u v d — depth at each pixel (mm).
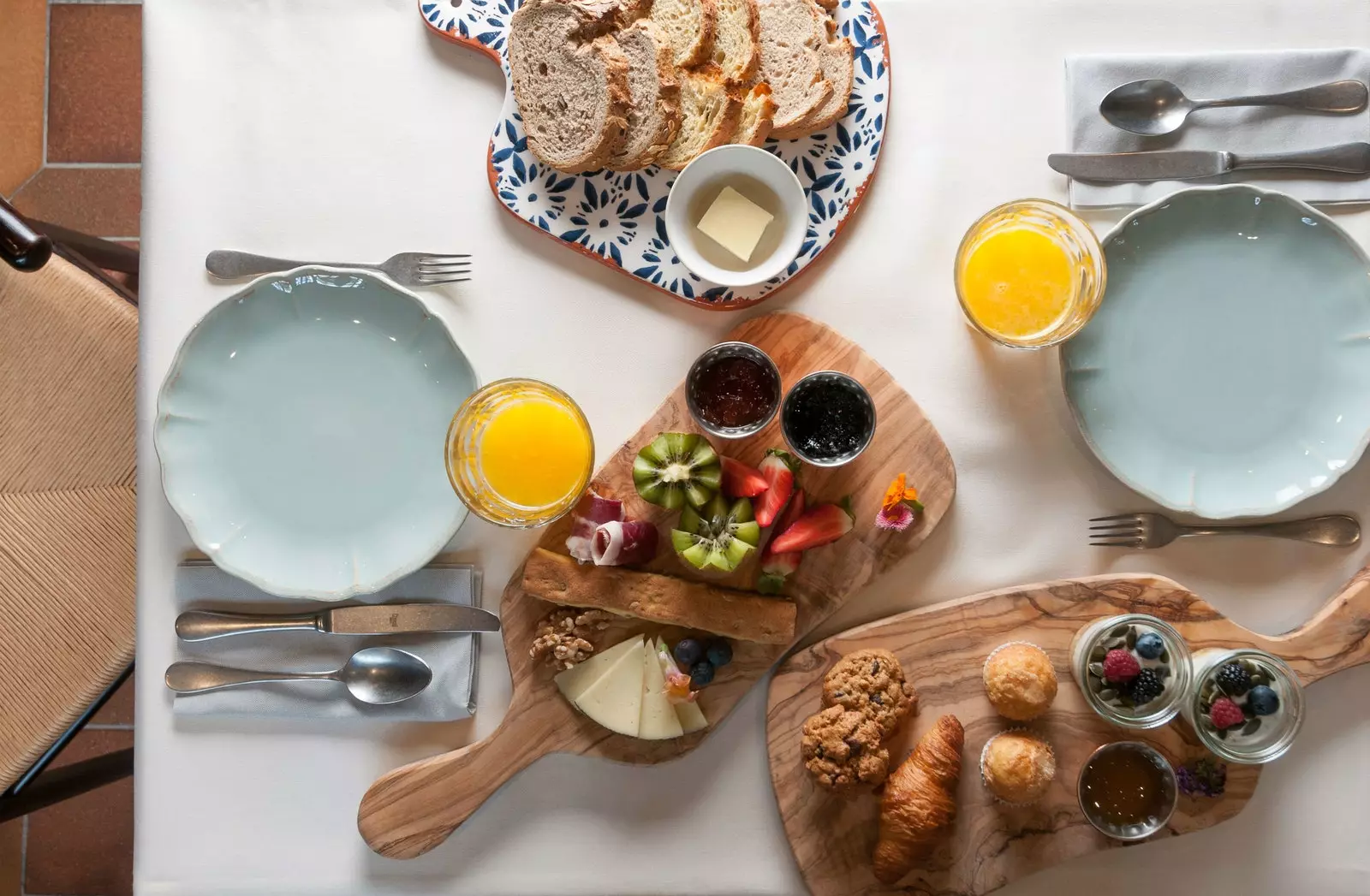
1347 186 1433
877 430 1448
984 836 1423
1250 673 1335
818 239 1467
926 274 1482
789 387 1455
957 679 1440
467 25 1466
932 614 1440
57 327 1636
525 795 1472
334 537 1443
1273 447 1436
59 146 2355
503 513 1405
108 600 1616
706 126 1431
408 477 1444
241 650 1450
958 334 1483
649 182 1474
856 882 1423
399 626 1433
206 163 1482
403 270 1479
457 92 1498
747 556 1462
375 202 1497
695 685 1414
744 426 1401
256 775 1462
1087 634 1357
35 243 1344
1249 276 1433
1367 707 1444
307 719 1462
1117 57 1451
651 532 1411
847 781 1363
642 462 1379
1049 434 1479
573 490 1377
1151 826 1322
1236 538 1467
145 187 1476
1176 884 1431
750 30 1391
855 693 1368
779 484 1380
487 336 1498
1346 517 1431
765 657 1442
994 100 1485
